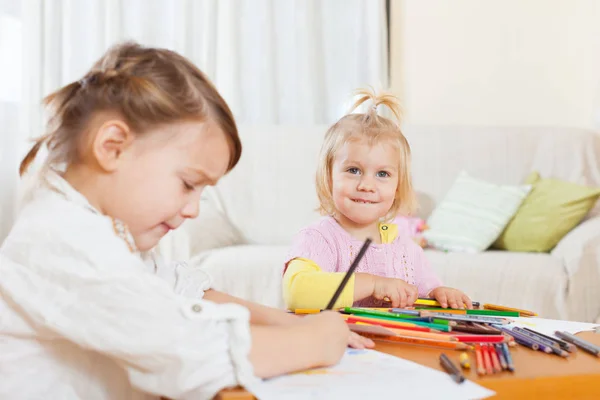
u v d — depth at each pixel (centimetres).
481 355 72
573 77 343
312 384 63
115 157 71
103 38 308
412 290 103
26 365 71
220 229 252
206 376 61
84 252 67
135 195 71
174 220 75
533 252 251
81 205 71
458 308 101
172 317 63
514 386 65
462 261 224
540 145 295
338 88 341
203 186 76
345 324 74
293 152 276
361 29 340
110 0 307
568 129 299
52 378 71
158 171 71
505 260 225
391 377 65
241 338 63
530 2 346
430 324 86
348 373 66
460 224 256
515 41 346
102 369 73
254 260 222
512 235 255
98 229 69
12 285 67
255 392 60
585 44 340
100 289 65
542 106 346
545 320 95
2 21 294
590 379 67
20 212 77
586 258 220
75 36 307
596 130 330
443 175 285
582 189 255
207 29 321
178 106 71
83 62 308
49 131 77
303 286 107
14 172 290
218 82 329
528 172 291
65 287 66
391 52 344
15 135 291
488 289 218
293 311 101
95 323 63
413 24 344
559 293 216
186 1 317
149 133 70
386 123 128
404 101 344
